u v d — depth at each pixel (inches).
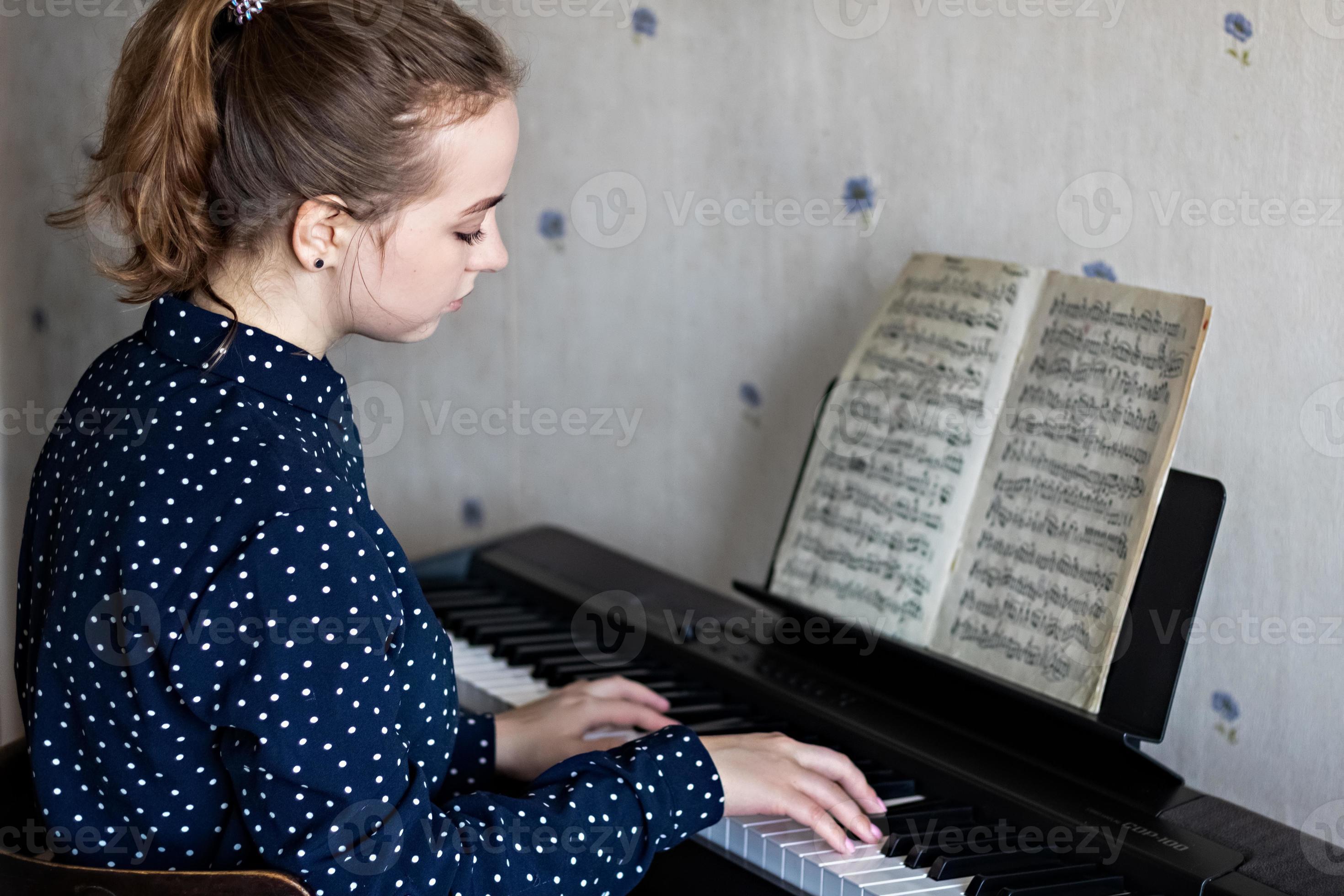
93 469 34.8
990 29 62.3
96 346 89.3
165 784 34.4
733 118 75.5
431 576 72.6
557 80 84.1
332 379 37.7
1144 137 57.6
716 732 51.7
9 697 90.7
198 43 34.1
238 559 32.2
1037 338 51.1
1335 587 54.3
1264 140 53.5
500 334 91.7
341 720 32.9
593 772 41.0
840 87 69.6
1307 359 53.6
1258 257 54.6
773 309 76.2
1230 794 59.7
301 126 33.5
